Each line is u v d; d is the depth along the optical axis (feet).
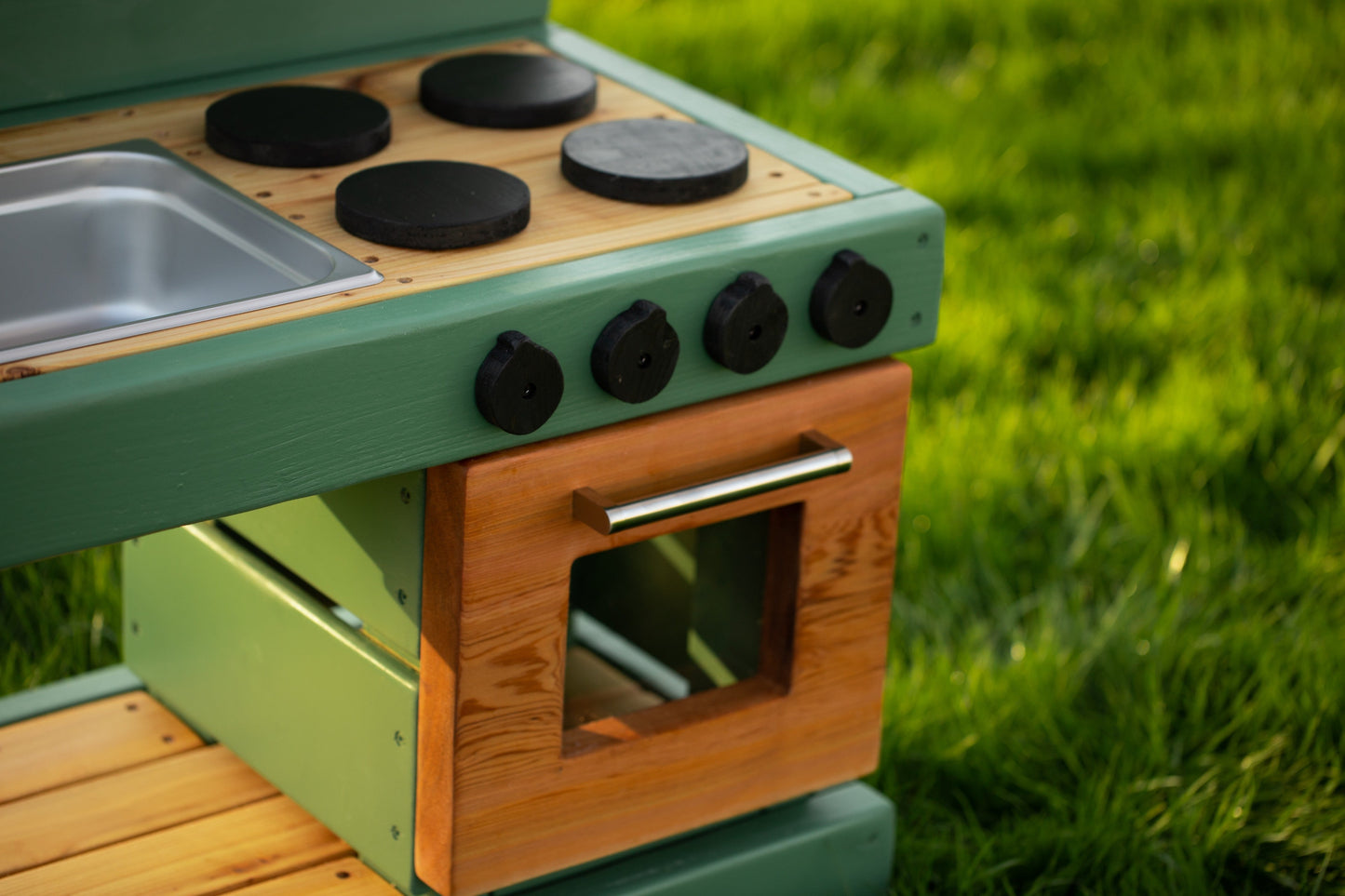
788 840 6.17
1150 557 8.65
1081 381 10.48
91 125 5.88
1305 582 8.41
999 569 8.64
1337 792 7.25
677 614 6.73
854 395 5.68
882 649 6.20
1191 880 6.63
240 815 6.19
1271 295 10.98
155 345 4.37
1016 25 15.85
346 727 5.70
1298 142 13.42
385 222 5.03
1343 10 16.33
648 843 5.91
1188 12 16.49
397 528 5.20
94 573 8.05
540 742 5.44
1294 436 9.57
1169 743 7.52
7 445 4.06
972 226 12.12
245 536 6.02
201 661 6.42
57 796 6.22
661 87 6.57
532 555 5.17
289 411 4.49
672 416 5.32
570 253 5.09
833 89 14.40
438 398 4.75
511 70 6.37
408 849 5.60
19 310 5.57
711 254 5.13
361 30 6.64
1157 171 13.19
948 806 7.27
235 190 5.41
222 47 6.32
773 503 5.64
